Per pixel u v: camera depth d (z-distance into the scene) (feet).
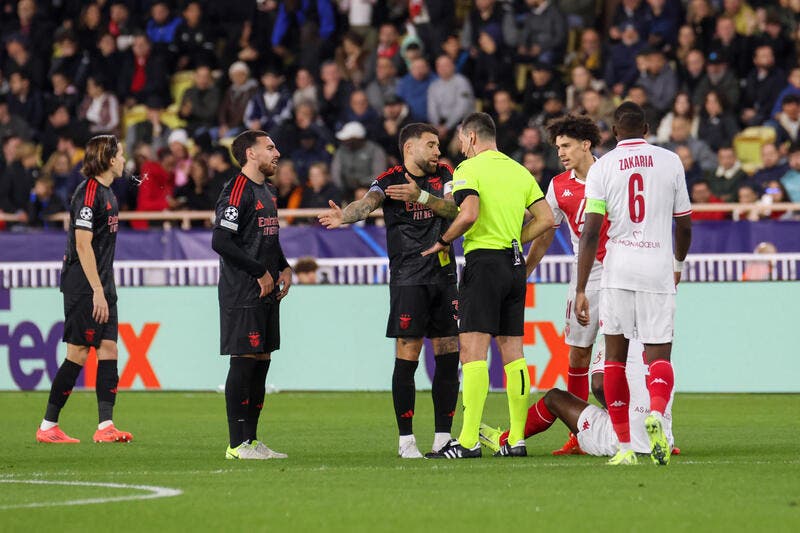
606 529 68.64
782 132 238.89
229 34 284.41
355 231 206.49
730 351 186.39
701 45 251.19
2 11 305.73
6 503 80.48
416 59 254.68
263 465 103.86
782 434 130.82
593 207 98.12
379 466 101.14
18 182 254.68
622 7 259.60
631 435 107.55
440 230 107.55
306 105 250.98
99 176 132.16
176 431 141.59
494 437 112.98
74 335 130.72
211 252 211.20
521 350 109.09
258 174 109.81
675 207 99.35
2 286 209.36
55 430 131.34
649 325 97.40
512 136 236.22
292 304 198.08
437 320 108.78
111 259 133.08
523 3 273.13
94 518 74.08
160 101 271.90
